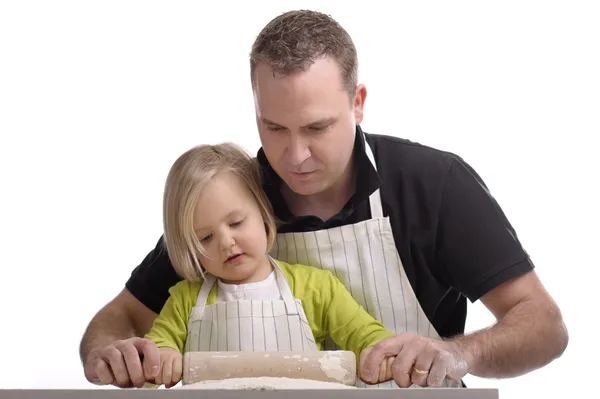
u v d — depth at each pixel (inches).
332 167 67.0
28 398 49.1
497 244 72.7
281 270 73.2
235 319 70.4
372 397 47.4
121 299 80.1
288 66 64.3
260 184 73.9
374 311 74.2
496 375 67.9
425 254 74.2
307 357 61.2
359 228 73.8
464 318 79.7
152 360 61.8
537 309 70.5
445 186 73.7
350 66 67.3
